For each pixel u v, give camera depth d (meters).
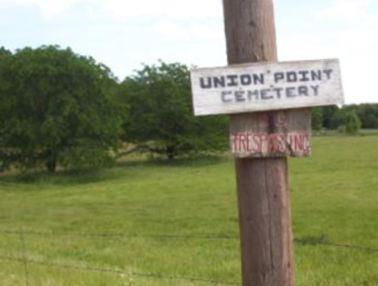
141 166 68.31
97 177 58.06
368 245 18.48
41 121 60.50
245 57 4.78
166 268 14.98
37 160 61.41
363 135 115.69
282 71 4.68
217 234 22.12
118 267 14.59
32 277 11.33
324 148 77.75
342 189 36.38
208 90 4.67
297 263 15.27
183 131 75.19
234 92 4.68
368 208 28.19
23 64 59.41
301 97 4.69
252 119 4.77
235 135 4.79
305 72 4.69
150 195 38.75
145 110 75.06
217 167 64.94
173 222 26.25
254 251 4.84
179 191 40.34
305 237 19.78
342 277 13.64
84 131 60.72
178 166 67.88
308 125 4.79
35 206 35.00
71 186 51.28
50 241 19.84
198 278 13.11
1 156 61.47
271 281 4.81
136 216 29.02
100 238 20.95
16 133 59.62
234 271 14.43
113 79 66.38
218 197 36.00
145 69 75.50
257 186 4.80
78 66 59.66
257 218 4.82
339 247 17.56
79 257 16.67
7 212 32.22
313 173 46.97
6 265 13.09
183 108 73.56
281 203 4.82
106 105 62.22
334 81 4.71
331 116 133.25
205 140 73.94
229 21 4.82
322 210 27.72
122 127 72.00
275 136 4.76
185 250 18.11
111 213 30.67
